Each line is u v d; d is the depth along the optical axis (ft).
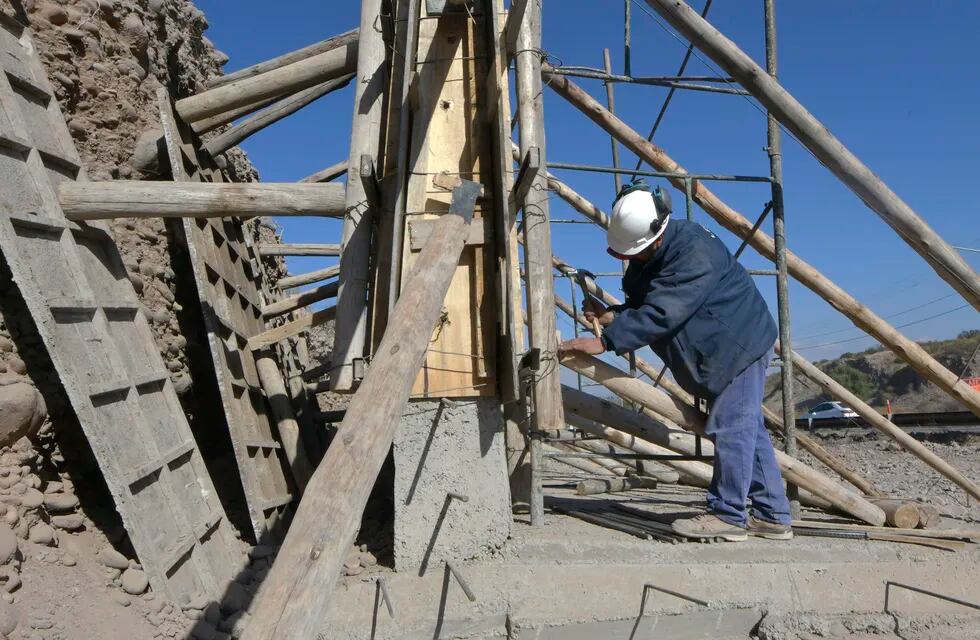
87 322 13.42
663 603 12.91
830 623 13.08
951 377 19.21
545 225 13.52
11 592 10.47
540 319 13.30
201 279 17.70
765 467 14.32
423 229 13.74
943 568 14.10
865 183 15.90
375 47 15.69
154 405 14.67
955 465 30.71
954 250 16.30
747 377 13.84
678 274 13.38
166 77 22.90
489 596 12.57
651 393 14.89
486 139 14.21
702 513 14.56
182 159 19.66
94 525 13.38
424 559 12.94
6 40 14.85
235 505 18.83
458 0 13.94
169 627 11.73
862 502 16.25
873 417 21.65
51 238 13.55
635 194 13.69
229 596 13.53
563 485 22.12
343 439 6.68
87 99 18.45
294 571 5.72
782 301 17.47
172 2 24.30
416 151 14.12
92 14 19.04
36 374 13.92
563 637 12.47
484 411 13.48
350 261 14.60
